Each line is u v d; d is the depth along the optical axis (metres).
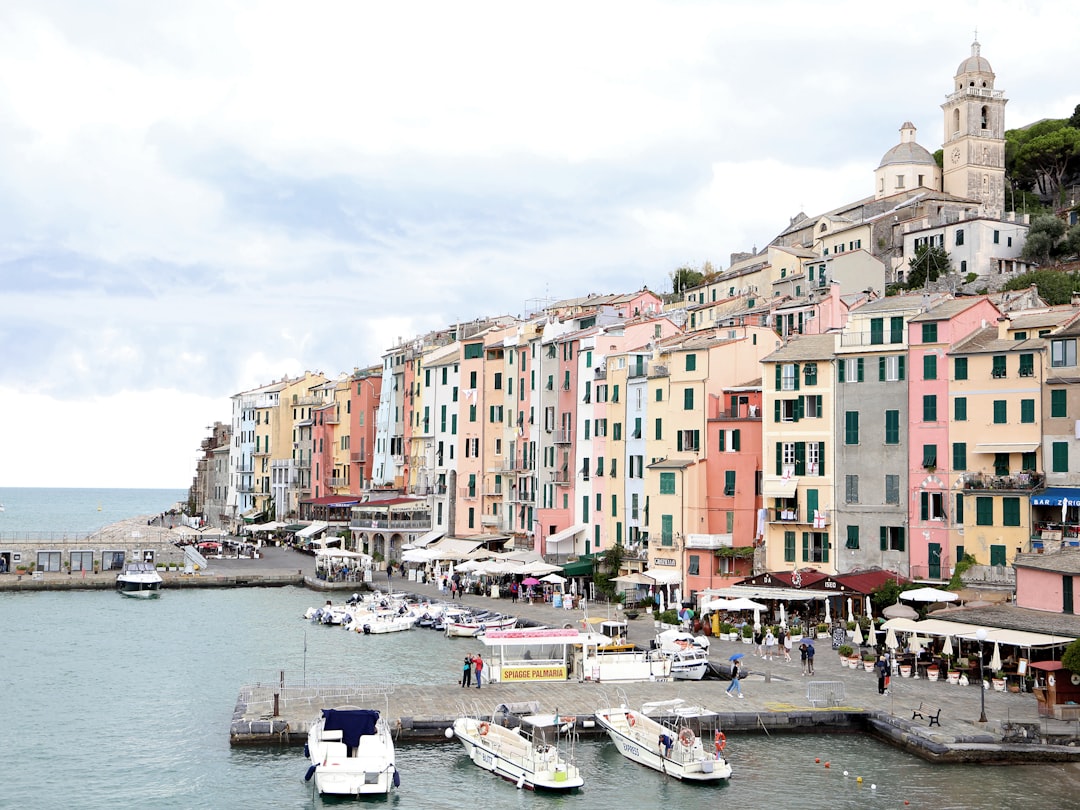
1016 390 81.81
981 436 83.25
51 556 136.38
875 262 135.12
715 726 57.03
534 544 122.94
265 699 61.12
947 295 94.69
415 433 153.25
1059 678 55.50
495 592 109.31
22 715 63.25
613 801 48.75
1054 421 79.88
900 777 50.69
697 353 100.81
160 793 49.19
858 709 58.78
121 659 81.38
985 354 83.25
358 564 135.62
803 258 150.12
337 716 51.53
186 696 68.31
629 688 65.06
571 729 57.09
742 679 66.62
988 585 78.75
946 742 52.50
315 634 94.19
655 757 52.91
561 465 120.81
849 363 90.12
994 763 52.47
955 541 83.81
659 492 100.81
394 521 143.62
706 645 73.69
